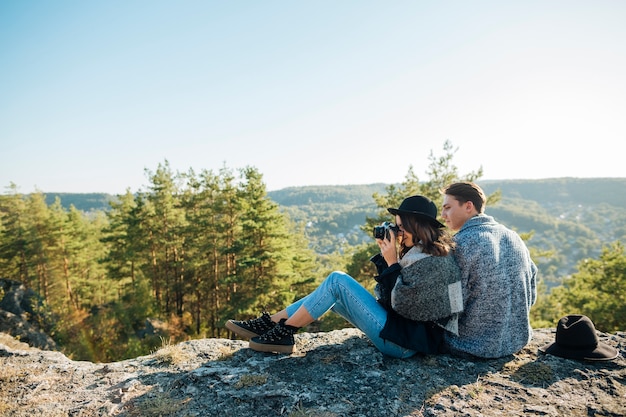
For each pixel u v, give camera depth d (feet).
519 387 6.86
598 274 59.62
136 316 70.64
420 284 6.92
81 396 7.27
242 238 63.98
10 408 6.86
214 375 7.79
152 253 84.99
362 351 8.75
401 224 7.29
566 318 8.48
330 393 6.95
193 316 85.10
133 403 6.93
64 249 98.73
